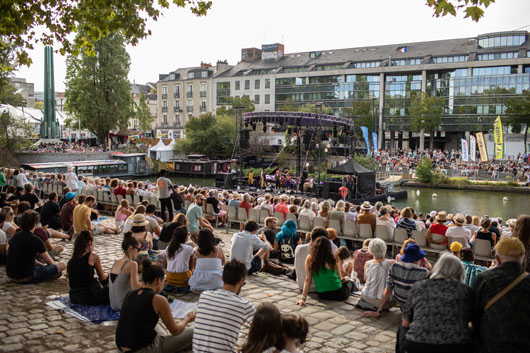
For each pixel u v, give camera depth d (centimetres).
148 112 8225
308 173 3672
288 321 385
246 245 831
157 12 957
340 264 777
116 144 7388
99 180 2041
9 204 1133
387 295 601
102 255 1044
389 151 6694
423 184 4778
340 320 640
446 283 388
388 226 1170
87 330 575
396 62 7956
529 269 521
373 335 587
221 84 9256
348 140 3391
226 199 1738
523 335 349
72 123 6650
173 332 484
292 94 8625
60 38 981
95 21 948
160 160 5778
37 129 8000
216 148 6362
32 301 677
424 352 375
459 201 3878
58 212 1216
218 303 445
